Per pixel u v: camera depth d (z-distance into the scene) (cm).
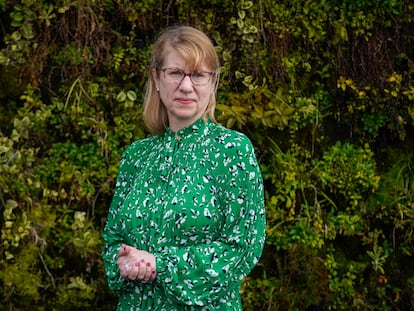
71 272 357
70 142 357
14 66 349
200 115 236
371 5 385
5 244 339
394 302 397
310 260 375
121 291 241
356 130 396
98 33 353
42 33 350
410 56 397
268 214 371
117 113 359
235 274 225
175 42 229
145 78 362
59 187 352
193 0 361
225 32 364
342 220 384
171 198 224
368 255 396
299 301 374
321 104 388
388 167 400
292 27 372
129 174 253
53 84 357
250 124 374
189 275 218
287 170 373
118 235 246
